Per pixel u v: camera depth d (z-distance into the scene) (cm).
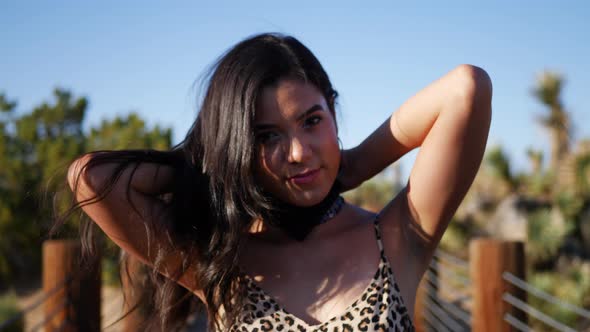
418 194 139
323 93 138
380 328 128
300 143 130
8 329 705
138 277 174
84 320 318
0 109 1435
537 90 1173
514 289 299
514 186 1132
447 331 416
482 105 131
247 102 129
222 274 134
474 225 1066
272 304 133
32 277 1275
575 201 974
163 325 154
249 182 131
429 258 145
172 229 139
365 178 152
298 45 136
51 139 1394
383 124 151
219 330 138
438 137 135
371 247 138
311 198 134
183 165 146
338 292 133
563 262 916
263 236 143
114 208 134
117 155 138
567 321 681
